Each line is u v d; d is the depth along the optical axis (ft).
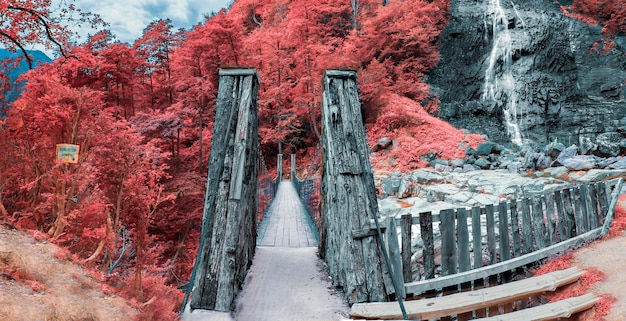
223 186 14.46
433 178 44.21
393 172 52.24
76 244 17.53
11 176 16.58
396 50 91.30
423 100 84.48
